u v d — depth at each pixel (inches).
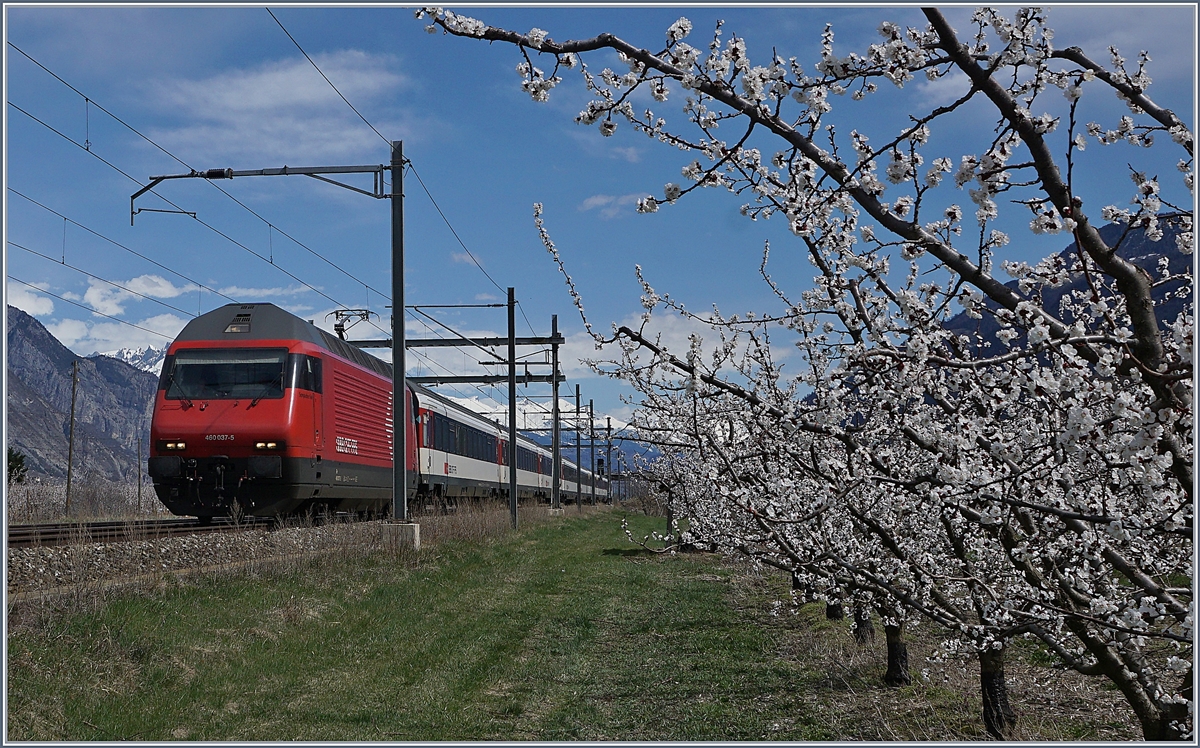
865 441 192.4
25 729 244.5
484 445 1330.0
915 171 134.3
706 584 668.1
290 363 631.8
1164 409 122.0
